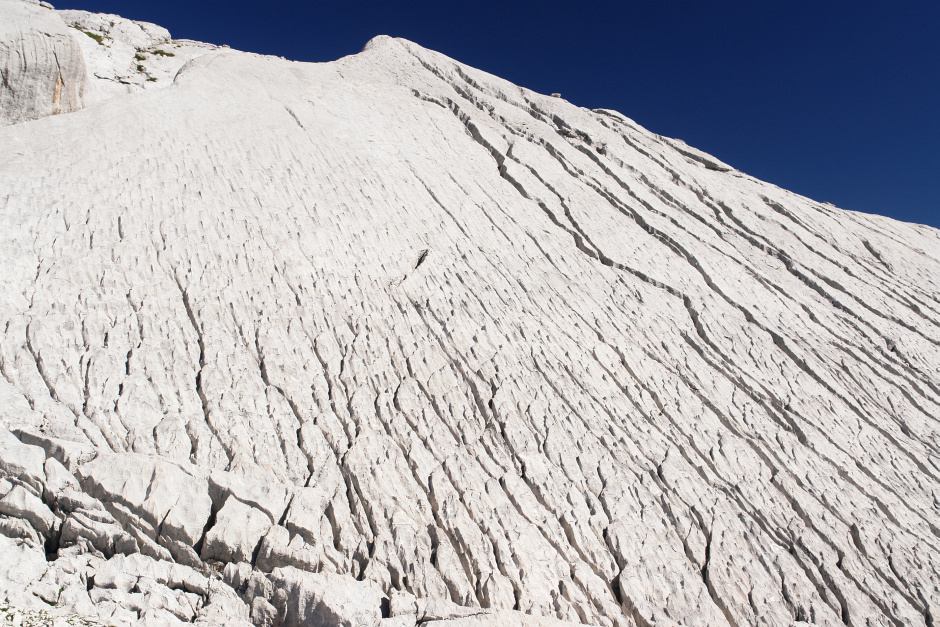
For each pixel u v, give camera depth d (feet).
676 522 47.73
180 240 61.05
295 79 102.89
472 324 61.52
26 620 31.73
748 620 42.75
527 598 40.45
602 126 112.06
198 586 36.99
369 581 38.91
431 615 37.58
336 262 64.80
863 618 43.96
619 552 44.47
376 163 83.41
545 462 49.96
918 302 81.46
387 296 62.59
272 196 71.46
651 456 52.85
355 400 51.26
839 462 55.83
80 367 46.80
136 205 63.82
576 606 40.86
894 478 55.72
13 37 76.64
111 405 44.80
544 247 76.38
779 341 69.00
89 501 37.96
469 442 50.62
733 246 85.76
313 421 48.91
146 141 74.79
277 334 54.90
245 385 49.80
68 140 72.18
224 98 90.43
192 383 48.67
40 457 38.83
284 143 82.33
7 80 77.30
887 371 68.74
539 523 45.32
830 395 63.62
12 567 34.22
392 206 76.02
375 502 43.73
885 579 46.83
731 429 57.62
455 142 96.02
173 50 128.06
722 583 44.27
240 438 45.55
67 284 52.60
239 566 37.99
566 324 65.10
